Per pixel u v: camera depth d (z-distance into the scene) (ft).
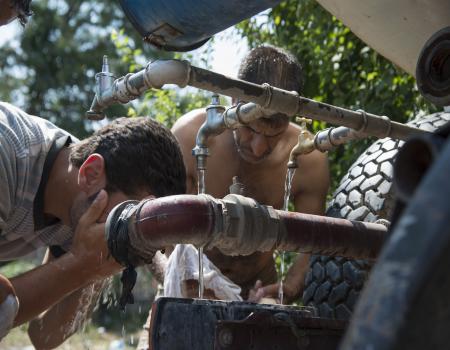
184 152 10.56
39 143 7.43
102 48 72.84
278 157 10.89
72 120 71.61
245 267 11.03
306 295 9.19
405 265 2.50
